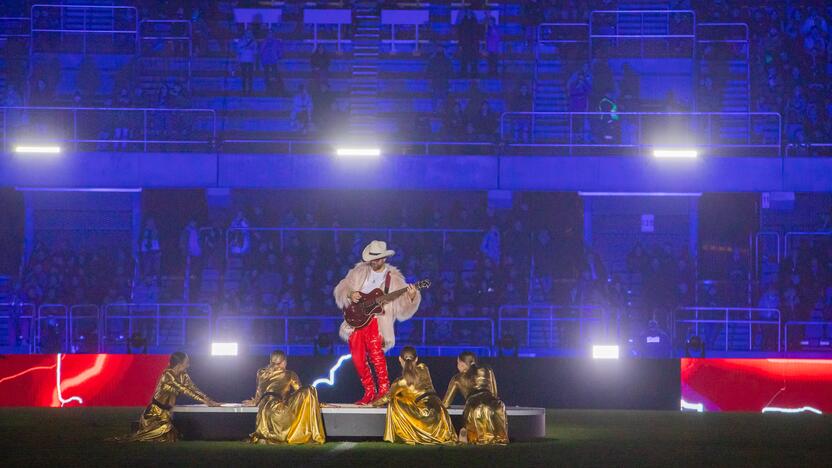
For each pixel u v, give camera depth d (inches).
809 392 1286.9
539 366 1299.2
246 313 1756.9
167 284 1856.5
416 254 1886.1
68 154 1811.0
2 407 1299.2
